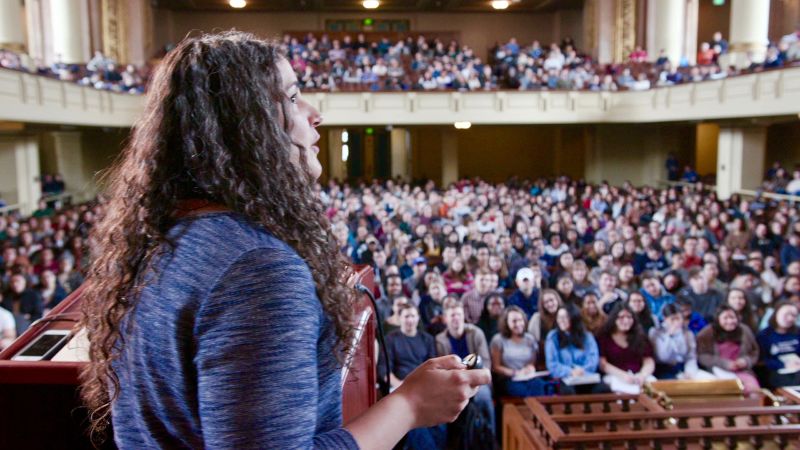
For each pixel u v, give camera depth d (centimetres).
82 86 1548
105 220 111
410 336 631
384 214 1393
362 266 192
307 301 90
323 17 2794
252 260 89
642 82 1964
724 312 670
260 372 83
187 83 102
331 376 103
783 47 1508
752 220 1195
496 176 2888
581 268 879
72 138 2042
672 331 665
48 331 155
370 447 94
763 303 801
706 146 2427
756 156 1784
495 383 663
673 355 661
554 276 936
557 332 654
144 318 92
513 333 657
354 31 2809
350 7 2745
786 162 2102
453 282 910
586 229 1318
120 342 99
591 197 1791
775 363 664
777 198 1553
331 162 2811
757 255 911
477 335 642
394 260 1015
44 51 1988
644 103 1958
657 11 2164
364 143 2825
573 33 2794
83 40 2033
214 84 102
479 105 2014
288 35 2777
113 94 1748
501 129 2869
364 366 172
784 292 788
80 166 2064
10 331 651
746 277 808
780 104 1458
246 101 102
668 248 1067
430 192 1739
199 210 99
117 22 2241
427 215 1476
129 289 98
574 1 2625
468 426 602
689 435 414
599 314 685
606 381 648
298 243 101
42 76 1339
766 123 1689
